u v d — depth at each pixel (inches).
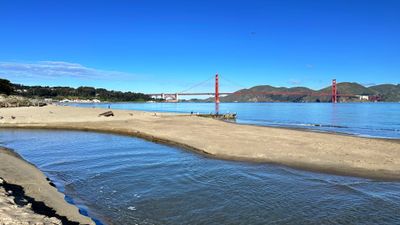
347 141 944.3
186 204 458.3
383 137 1280.8
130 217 414.9
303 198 477.7
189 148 896.9
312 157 728.3
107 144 1007.6
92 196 495.5
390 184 541.3
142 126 1416.1
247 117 2765.7
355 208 439.2
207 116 2402.8
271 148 833.5
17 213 332.8
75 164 718.5
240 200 471.5
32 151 896.3
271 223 396.8
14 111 2237.9
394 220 402.0
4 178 547.2
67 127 1470.2
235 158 747.4
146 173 628.1
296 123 2054.6
